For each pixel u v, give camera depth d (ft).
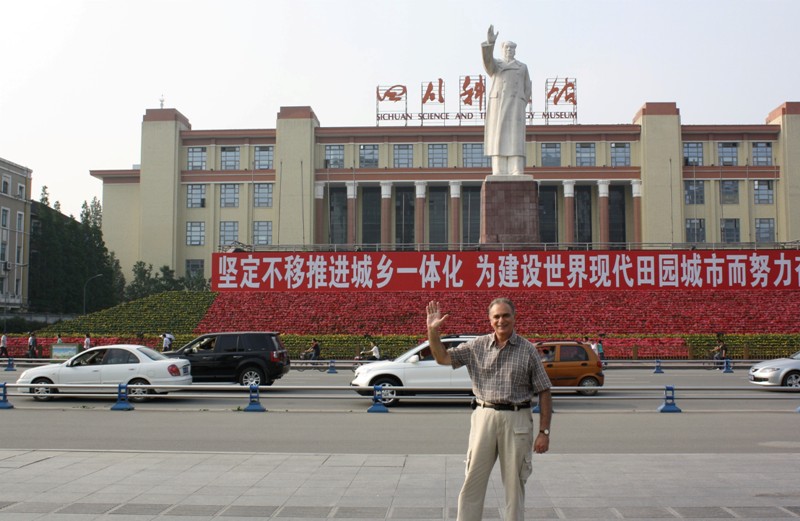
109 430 49.83
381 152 255.70
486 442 21.81
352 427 51.39
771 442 44.80
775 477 32.91
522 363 21.81
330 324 131.85
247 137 259.19
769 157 252.62
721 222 251.60
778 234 250.16
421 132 254.27
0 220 223.10
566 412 59.00
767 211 252.01
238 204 258.37
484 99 254.06
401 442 45.01
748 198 251.19
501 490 30.76
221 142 260.01
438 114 255.29
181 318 136.56
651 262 137.18
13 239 229.86
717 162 252.62
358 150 256.73
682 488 30.81
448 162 255.09
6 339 131.13
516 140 143.54
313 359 114.52
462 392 62.85
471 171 251.80
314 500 29.04
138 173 268.62
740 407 64.03
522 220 142.00
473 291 138.31
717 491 30.30
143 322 136.46
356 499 29.19
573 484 31.58
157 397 67.82
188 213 259.39
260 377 78.18
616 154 252.01
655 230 245.45
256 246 165.27
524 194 142.20
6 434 48.03
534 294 136.87
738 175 251.19
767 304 132.77
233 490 30.68
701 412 59.06
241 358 78.13
